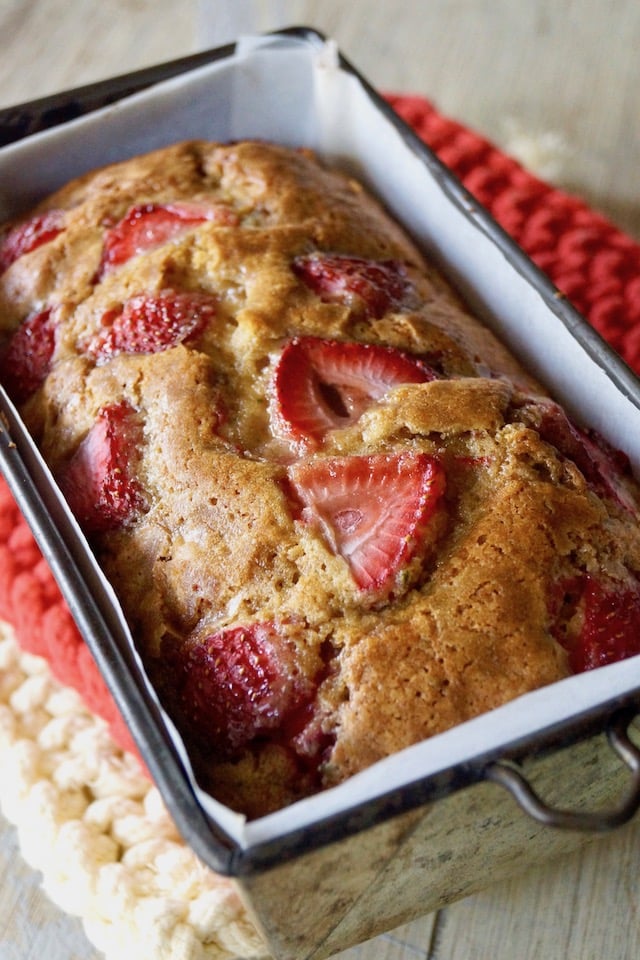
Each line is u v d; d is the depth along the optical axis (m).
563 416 0.44
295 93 0.52
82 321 0.46
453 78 0.62
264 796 0.40
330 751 0.40
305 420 0.43
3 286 0.48
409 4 0.65
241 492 0.42
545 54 0.63
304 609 0.41
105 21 0.64
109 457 0.44
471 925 0.44
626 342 0.51
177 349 0.45
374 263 0.48
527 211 0.54
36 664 0.48
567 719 0.38
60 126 0.51
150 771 0.38
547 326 0.47
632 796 0.37
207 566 0.42
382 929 0.43
